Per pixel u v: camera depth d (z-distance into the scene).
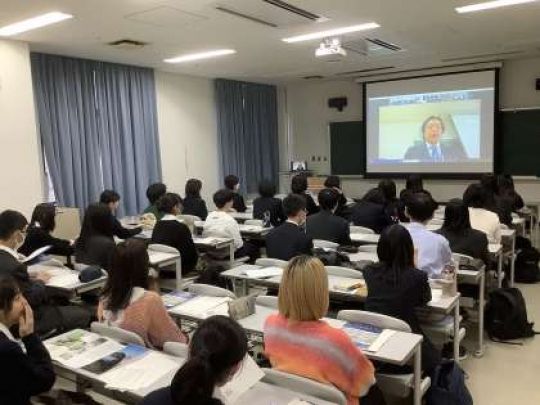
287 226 3.62
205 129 8.66
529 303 4.68
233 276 3.27
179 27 4.99
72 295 3.40
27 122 5.59
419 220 3.26
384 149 9.32
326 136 10.19
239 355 1.26
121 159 7.18
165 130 7.92
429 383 2.47
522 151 8.19
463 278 3.36
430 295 2.52
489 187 5.39
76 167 6.52
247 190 9.46
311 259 1.84
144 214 5.73
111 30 5.04
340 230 4.04
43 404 2.14
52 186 6.27
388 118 9.20
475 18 5.07
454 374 2.56
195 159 8.48
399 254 2.47
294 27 5.14
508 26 5.47
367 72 8.77
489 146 8.28
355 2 4.33
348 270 3.15
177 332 2.33
